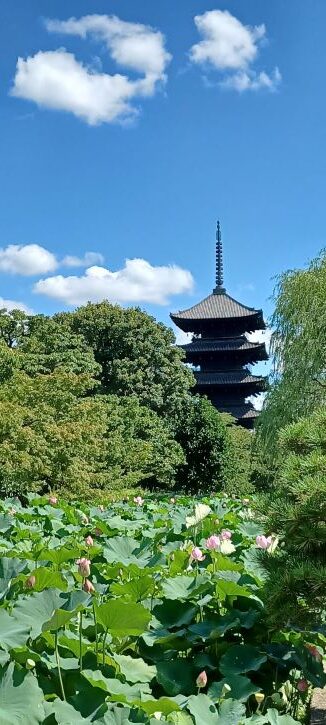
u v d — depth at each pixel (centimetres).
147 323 3030
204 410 2836
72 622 370
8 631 314
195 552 447
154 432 2542
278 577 388
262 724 299
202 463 2770
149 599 446
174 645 391
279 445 467
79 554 524
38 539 658
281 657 390
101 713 272
